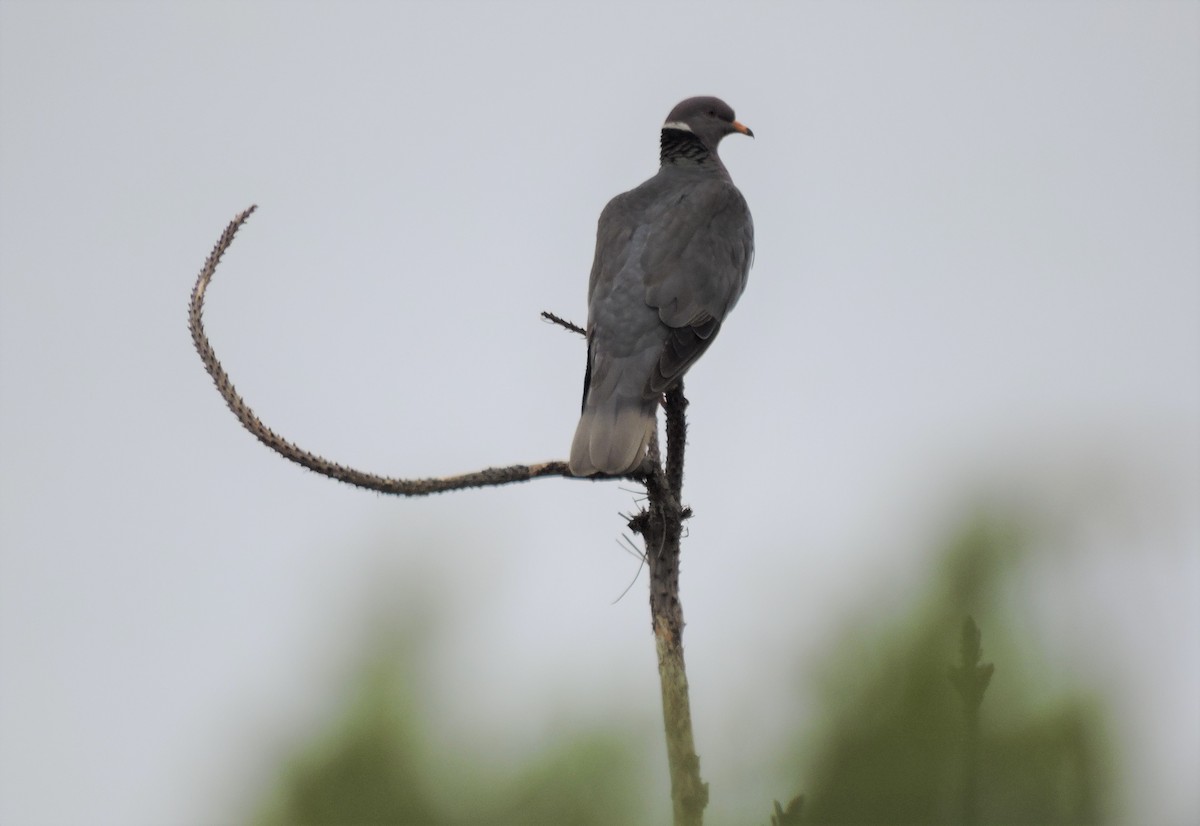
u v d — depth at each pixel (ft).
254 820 15.67
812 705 14.37
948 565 14.05
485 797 15.61
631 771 15.72
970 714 13.70
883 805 13.91
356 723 15.88
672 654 26.86
